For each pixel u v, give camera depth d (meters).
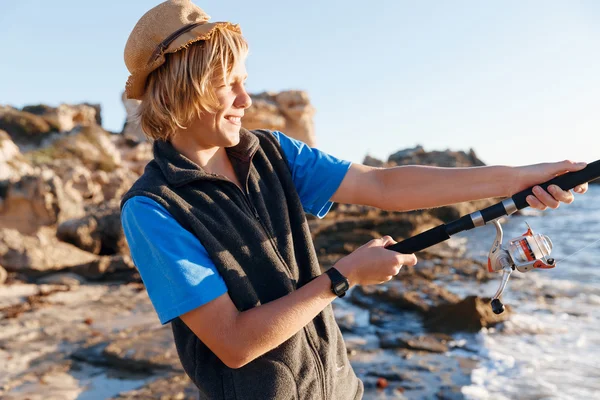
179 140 1.57
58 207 14.66
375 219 15.45
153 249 1.40
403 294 6.83
